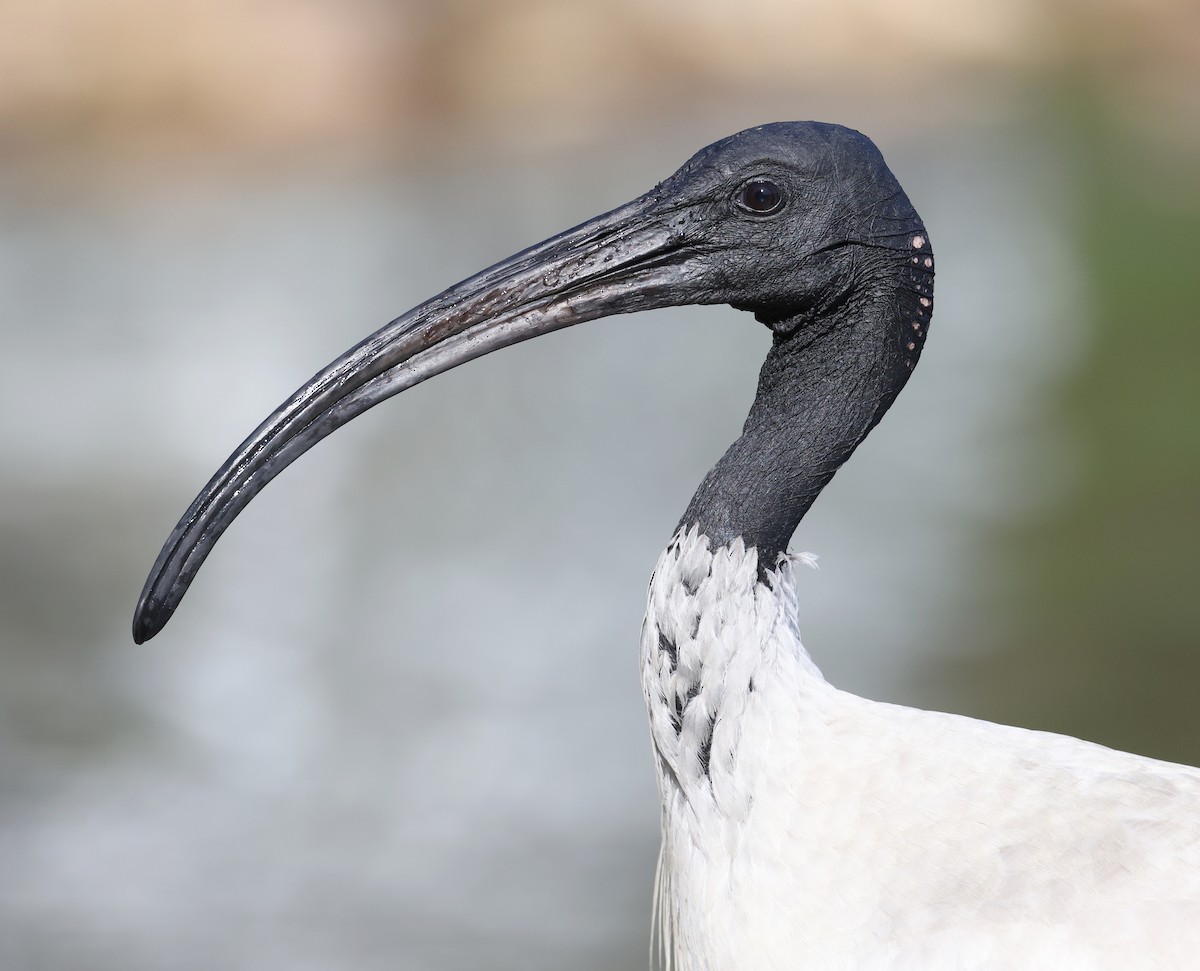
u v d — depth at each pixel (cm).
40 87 3222
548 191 3216
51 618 1482
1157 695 1214
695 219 544
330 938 949
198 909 973
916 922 474
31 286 2670
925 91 4003
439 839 1061
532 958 909
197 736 1244
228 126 3278
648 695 532
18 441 1956
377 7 3491
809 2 3931
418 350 550
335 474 1947
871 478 1806
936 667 1281
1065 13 4247
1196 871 458
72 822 1113
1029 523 1616
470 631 1427
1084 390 2091
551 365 2409
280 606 1514
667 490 1819
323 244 2908
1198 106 4038
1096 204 3192
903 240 539
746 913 502
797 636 528
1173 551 1510
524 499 1791
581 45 3659
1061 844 474
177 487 1806
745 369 2331
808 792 502
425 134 3447
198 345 2312
